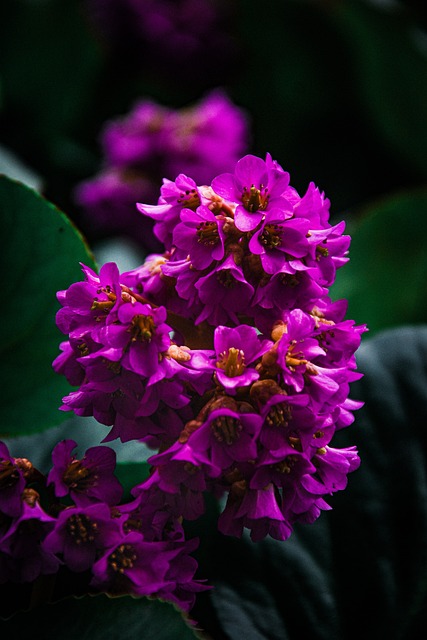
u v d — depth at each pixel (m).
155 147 1.16
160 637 0.63
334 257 0.65
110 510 0.63
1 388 0.69
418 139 1.39
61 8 1.36
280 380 0.62
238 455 0.61
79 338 0.63
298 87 1.48
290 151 1.48
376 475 0.74
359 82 1.41
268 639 0.70
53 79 1.38
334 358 0.64
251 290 0.62
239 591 0.71
